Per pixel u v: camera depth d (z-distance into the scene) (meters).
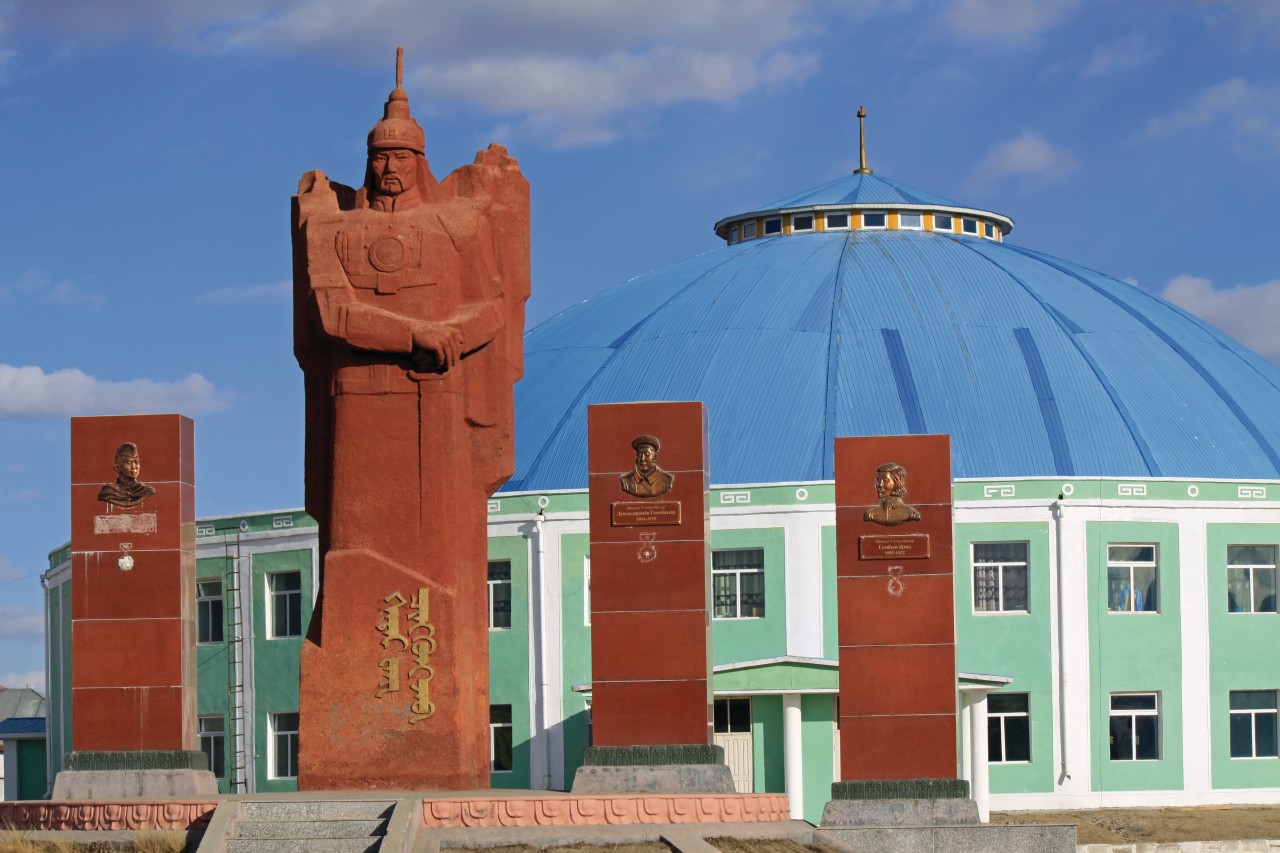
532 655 68.75
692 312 77.38
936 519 42.41
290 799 37.03
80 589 43.62
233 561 72.44
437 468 40.41
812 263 79.44
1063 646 67.00
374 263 40.44
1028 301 76.69
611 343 77.06
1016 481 67.62
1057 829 41.03
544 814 37.72
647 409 42.25
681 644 41.56
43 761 88.44
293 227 41.56
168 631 43.44
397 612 40.12
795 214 83.94
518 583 69.25
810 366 73.25
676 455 42.09
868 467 42.69
